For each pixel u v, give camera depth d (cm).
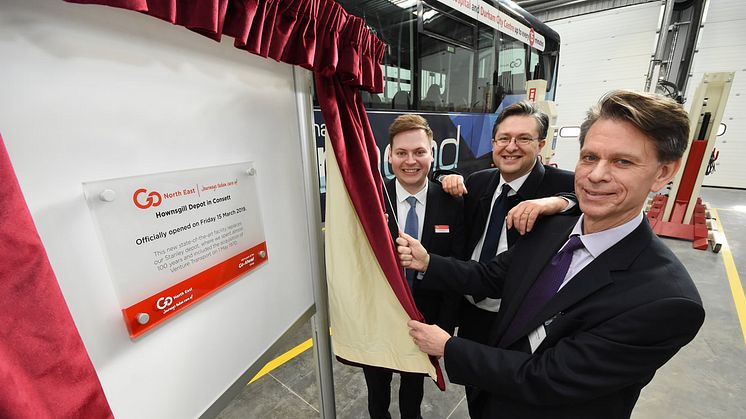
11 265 29
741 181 652
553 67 468
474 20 294
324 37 67
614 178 65
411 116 125
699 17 596
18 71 32
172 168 48
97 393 37
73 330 34
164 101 46
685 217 404
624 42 647
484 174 155
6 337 29
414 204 133
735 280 295
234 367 65
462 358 81
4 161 29
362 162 85
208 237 56
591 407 73
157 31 45
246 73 62
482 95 326
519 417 80
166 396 51
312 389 186
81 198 38
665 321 59
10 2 31
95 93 38
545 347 75
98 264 40
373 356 100
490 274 110
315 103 184
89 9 37
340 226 89
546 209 100
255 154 66
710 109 372
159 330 49
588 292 71
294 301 84
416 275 126
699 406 167
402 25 234
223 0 44
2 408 28
